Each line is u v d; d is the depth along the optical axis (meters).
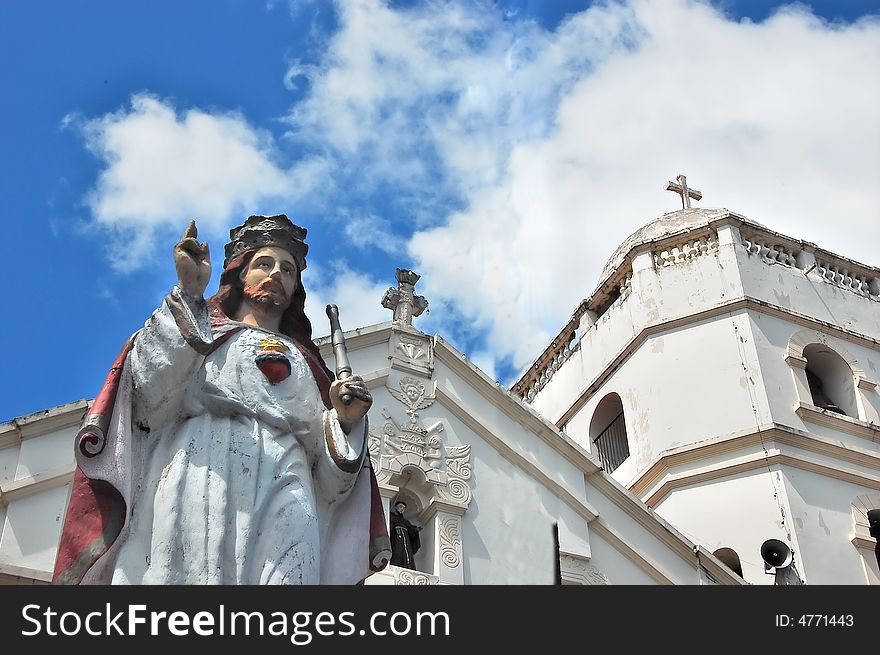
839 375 24.16
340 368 8.70
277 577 7.55
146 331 8.09
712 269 24.58
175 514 7.60
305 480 8.16
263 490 7.87
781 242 25.56
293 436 8.33
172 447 8.02
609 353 25.25
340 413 8.48
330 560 8.29
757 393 22.61
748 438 21.98
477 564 16.31
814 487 21.59
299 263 9.56
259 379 8.41
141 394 8.00
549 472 17.56
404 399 17.33
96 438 7.63
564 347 27.62
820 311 24.62
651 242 25.48
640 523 17.77
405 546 16.17
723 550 21.11
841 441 22.48
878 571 20.78
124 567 7.52
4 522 13.56
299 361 8.77
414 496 16.81
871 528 22.39
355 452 8.40
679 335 23.97
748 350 23.20
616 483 17.84
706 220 25.56
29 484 13.83
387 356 17.59
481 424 17.48
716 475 21.91
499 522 16.83
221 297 9.30
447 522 16.50
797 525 20.86
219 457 7.89
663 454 22.38
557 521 17.20
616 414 25.11
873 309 25.52
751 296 23.97
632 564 17.39
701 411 22.75
